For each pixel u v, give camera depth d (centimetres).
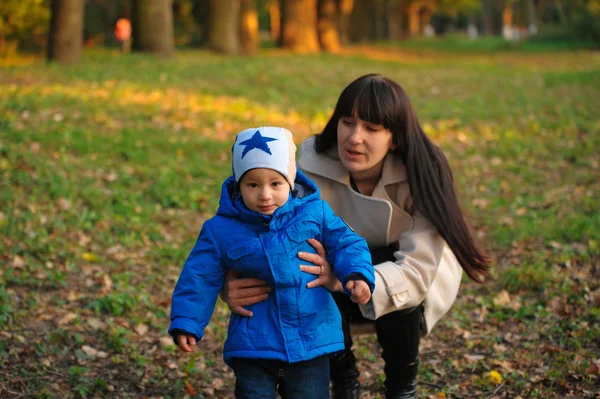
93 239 716
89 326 539
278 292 320
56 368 471
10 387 437
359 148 349
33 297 577
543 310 550
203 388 464
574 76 2172
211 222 327
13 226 704
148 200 848
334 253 327
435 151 360
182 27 3234
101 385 449
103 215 768
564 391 425
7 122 1016
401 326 365
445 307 380
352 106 346
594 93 1783
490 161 1112
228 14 2441
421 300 354
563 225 761
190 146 1070
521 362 471
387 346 373
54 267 642
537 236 737
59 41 1705
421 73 2283
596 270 627
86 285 615
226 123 1249
